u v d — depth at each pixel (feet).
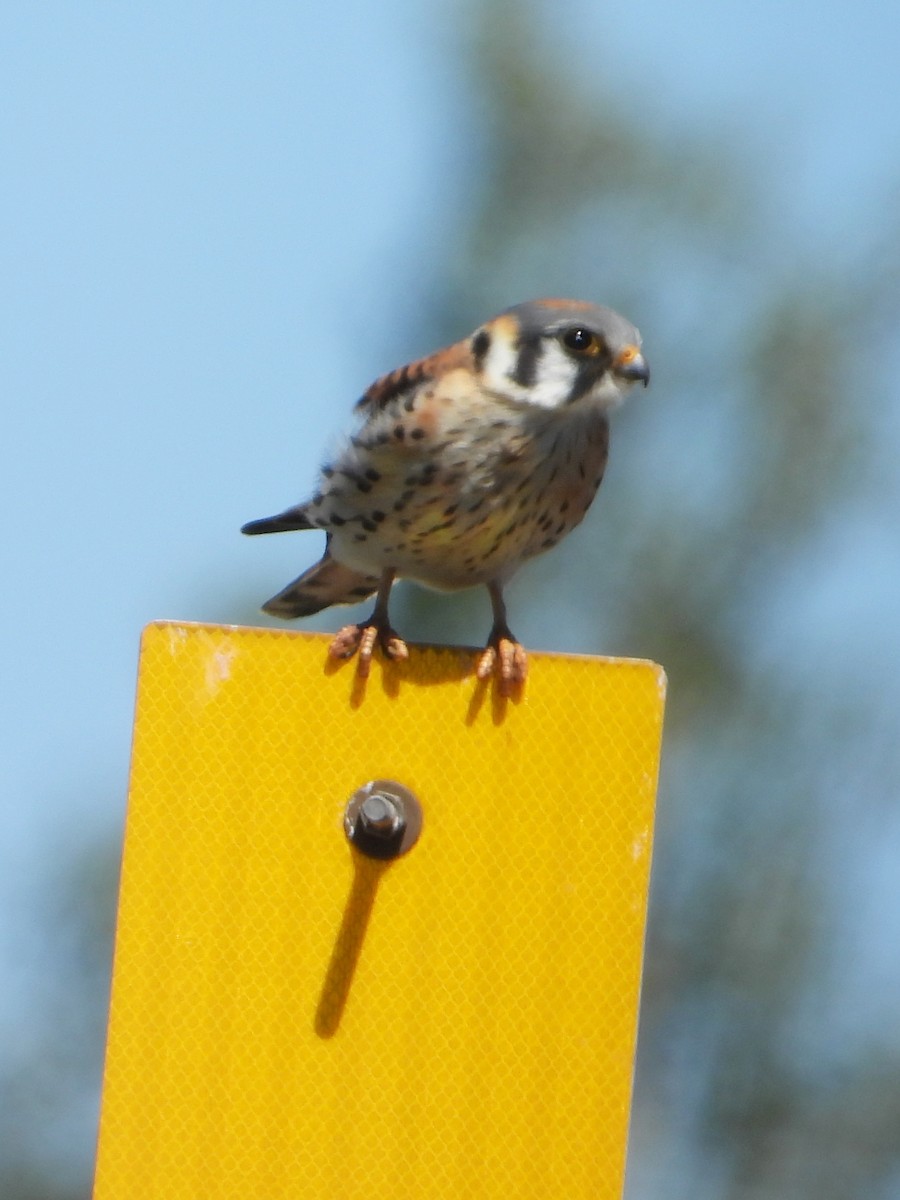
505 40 60.08
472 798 25.62
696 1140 53.36
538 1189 25.17
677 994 54.13
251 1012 25.31
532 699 25.75
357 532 33.35
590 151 59.67
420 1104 25.26
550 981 25.43
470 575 33.99
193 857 25.45
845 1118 52.90
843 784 55.67
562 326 32.68
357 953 25.40
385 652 25.73
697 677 56.18
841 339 59.36
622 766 25.70
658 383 58.85
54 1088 54.70
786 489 58.18
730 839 55.01
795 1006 53.72
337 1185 25.14
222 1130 25.16
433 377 32.50
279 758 25.59
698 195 59.67
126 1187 25.05
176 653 25.67
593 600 56.70
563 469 33.22
